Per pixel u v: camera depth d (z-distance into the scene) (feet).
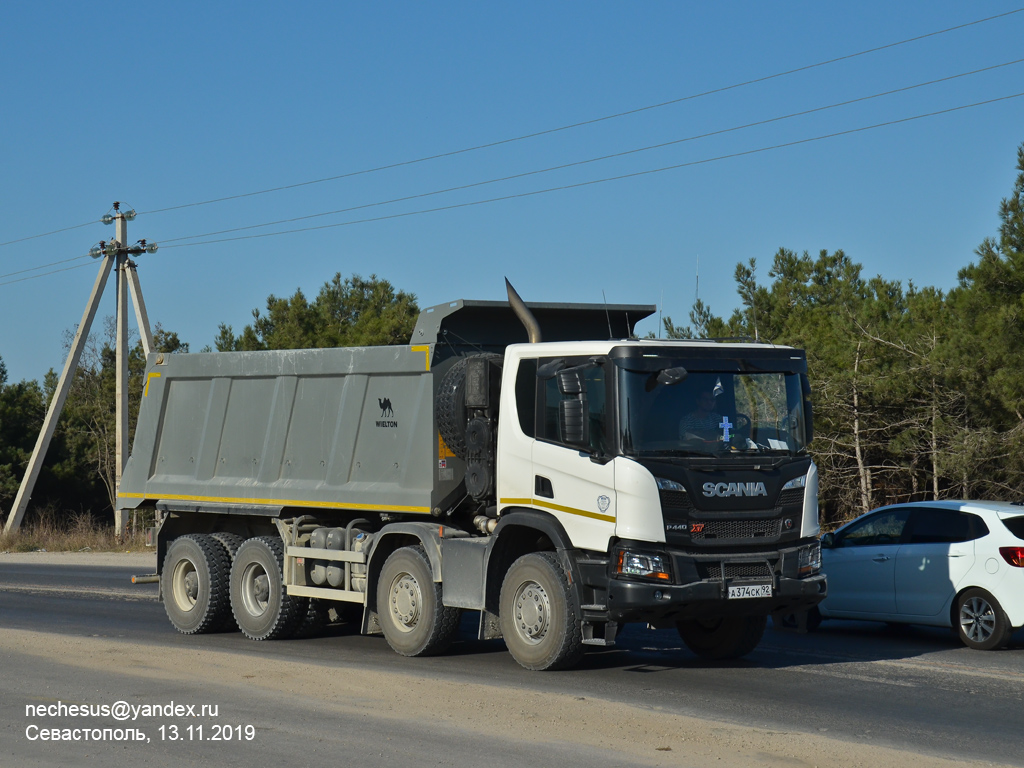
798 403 34.60
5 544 115.03
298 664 35.45
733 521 32.58
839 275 107.96
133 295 121.90
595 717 27.02
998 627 39.01
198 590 45.78
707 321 94.27
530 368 35.35
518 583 34.76
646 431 32.27
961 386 69.31
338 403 41.83
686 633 38.73
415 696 29.73
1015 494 69.72
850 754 23.39
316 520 43.37
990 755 23.68
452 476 38.06
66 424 181.16
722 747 23.98
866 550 43.62
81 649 38.96
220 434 46.57
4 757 23.67
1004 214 69.77
